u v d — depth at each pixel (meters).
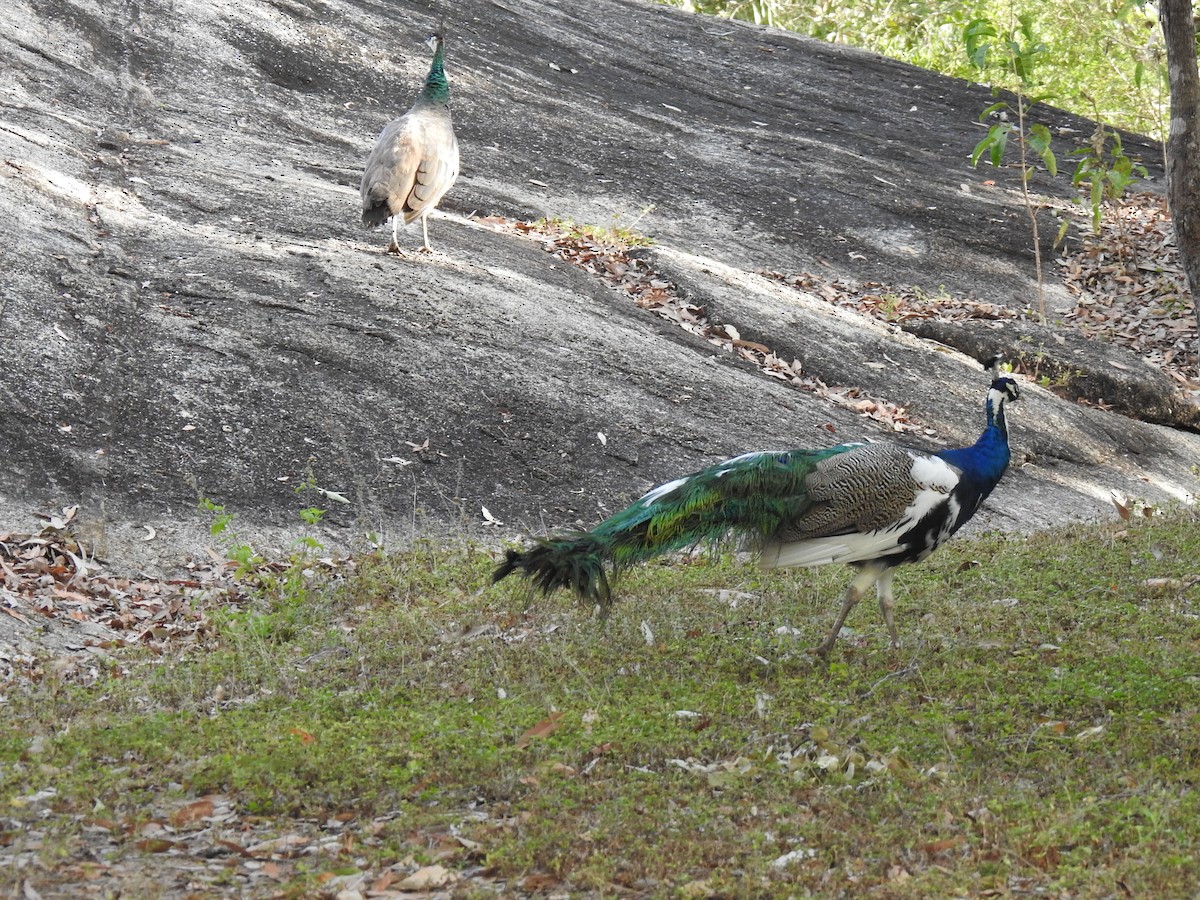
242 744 6.38
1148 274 19.48
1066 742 6.29
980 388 14.99
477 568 9.47
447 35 22.22
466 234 15.68
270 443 11.12
